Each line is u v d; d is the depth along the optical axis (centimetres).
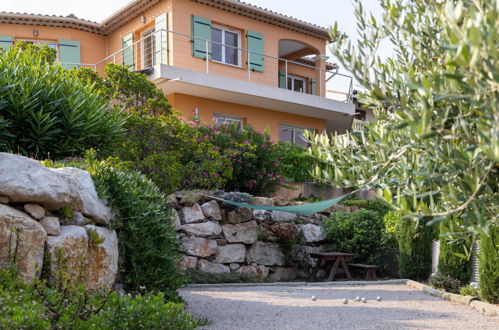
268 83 1936
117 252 586
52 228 514
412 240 1134
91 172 621
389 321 668
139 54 1848
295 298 866
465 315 717
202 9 1761
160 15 1734
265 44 1927
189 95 1664
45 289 457
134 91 1291
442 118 275
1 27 1792
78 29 1902
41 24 1825
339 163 383
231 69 1838
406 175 322
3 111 777
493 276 780
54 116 820
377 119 350
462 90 280
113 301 458
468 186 279
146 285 602
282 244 1258
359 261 1293
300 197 1551
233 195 1215
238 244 1198
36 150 793
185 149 1162
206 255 1138
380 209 1486
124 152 1051
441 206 308
